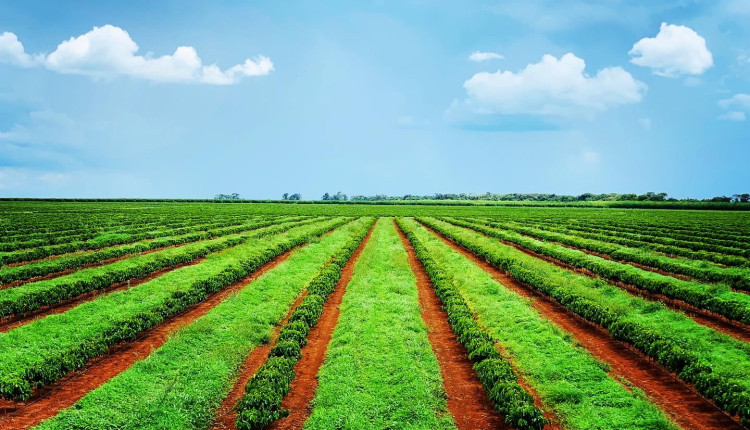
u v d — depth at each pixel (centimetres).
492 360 1872
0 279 3180
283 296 3128
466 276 3681
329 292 3164
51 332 2292
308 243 5616
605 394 1714
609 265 4234
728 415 1570
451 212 15238
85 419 1552
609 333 2317
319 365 2041
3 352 2039
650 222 9856
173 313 2686
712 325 2481
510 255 4756
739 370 1833
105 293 3112
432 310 2848
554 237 6228
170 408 1636
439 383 1848
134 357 2111
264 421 1525
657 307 2709
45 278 3525
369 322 2503
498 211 16238
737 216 12850
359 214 13200
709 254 4444
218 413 1664
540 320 2520
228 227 7756
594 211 16650
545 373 1922
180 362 2012
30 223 7719
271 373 1759
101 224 7788
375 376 1883
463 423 1573
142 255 4503
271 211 13950
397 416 1602
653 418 1527
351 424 1548
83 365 1958
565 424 1562
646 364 2006
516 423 1488
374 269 3934
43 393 1761
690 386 1786
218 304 2889
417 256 4659
